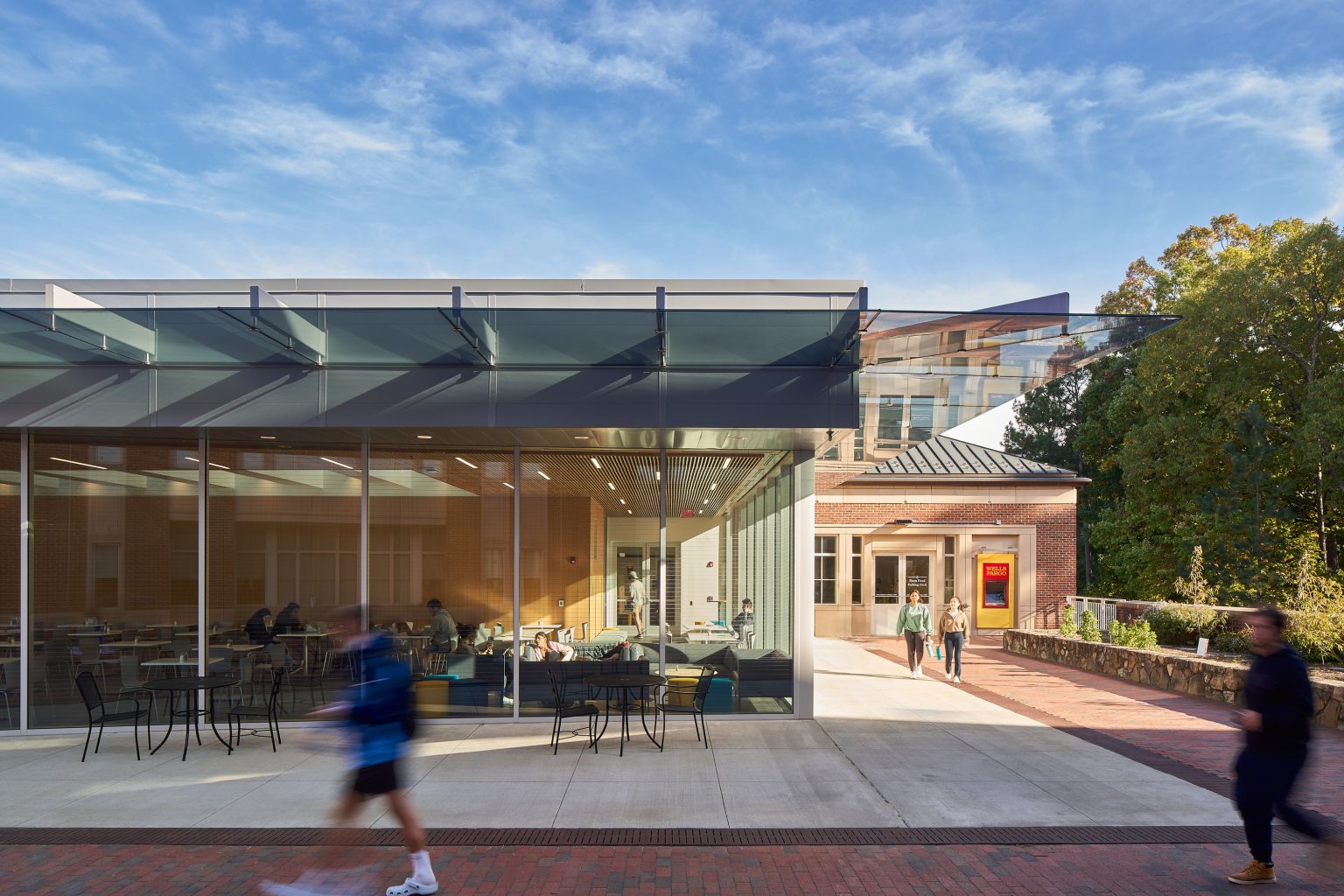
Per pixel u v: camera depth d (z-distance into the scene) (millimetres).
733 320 9484
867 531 24734
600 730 10711
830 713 11945
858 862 6234
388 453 11328
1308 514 26156
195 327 9625
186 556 11062
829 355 9609
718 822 7105
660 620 11562
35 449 10961
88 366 9609
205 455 11109
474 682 11227
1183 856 6352
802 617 11477
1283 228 29500
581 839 6707
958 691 14164
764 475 12086
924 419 12102
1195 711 12430
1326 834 5633
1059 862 6227
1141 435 27031
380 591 11227
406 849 6508
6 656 10789
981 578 24531
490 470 11477
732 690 11391
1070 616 19922
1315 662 13938
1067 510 24766
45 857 6363
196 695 10891
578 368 9648
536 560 11430
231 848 6547
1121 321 8336
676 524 11695
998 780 8391
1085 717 11906
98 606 10938
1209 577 23781
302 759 9352
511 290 11992
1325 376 23078
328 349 9617
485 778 8508
